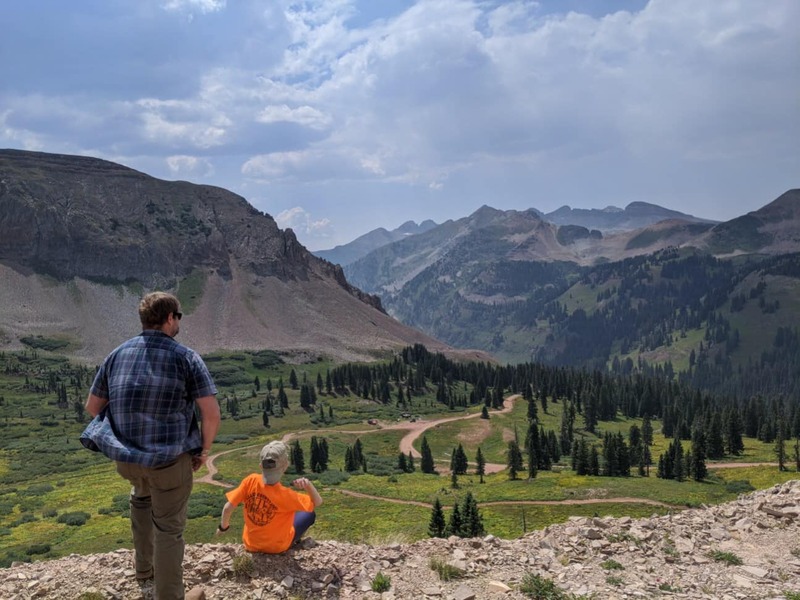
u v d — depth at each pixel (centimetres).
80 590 761
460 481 12106
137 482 667
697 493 9212
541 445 14388
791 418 18112
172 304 676
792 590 873
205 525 7256
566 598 822
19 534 8606
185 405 646
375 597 802
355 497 9900
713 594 860
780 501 1254
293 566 850
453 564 902
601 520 1159
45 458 16150
